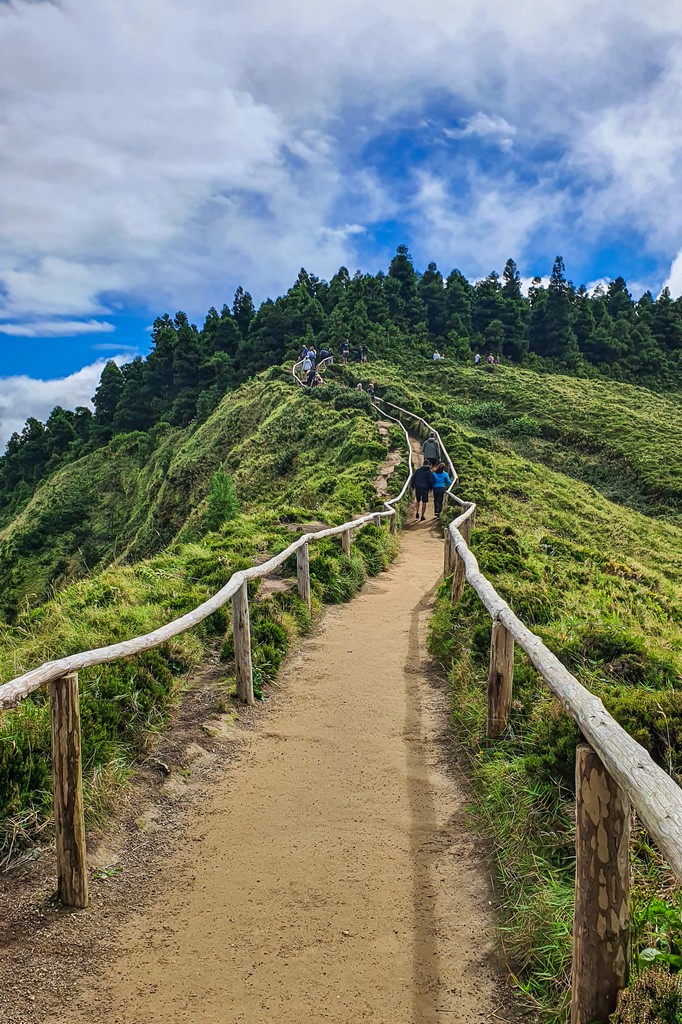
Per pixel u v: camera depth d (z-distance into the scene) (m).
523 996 2.71
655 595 11.66
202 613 5.22
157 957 3.05
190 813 4.31
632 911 2.72
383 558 12.89
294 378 51.47
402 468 25.41
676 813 1.87
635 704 4.27
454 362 61.44
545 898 3.03
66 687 3.29
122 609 7.48
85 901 3.35
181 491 49.34
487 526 14.96
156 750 4.92
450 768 4.75
